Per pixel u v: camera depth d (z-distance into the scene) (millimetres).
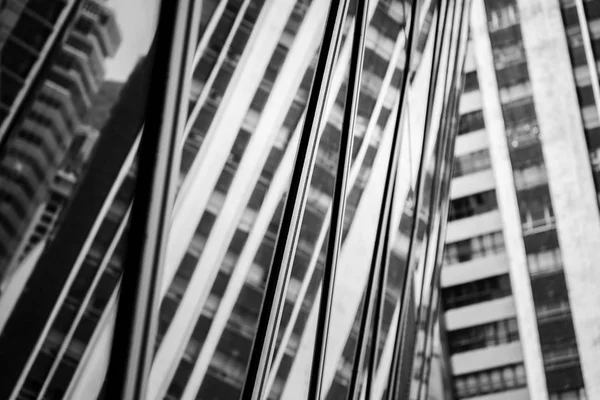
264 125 19719
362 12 18781
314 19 20766
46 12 9680
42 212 9820
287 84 20188
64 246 10250
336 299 21375
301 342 20625
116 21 9648
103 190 10469
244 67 18891
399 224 24281
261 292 21234
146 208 8516
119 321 8211
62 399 10633
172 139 8852
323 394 21250
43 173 9758
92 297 10953
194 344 19047
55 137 9898
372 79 23953
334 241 17531
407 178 25031
